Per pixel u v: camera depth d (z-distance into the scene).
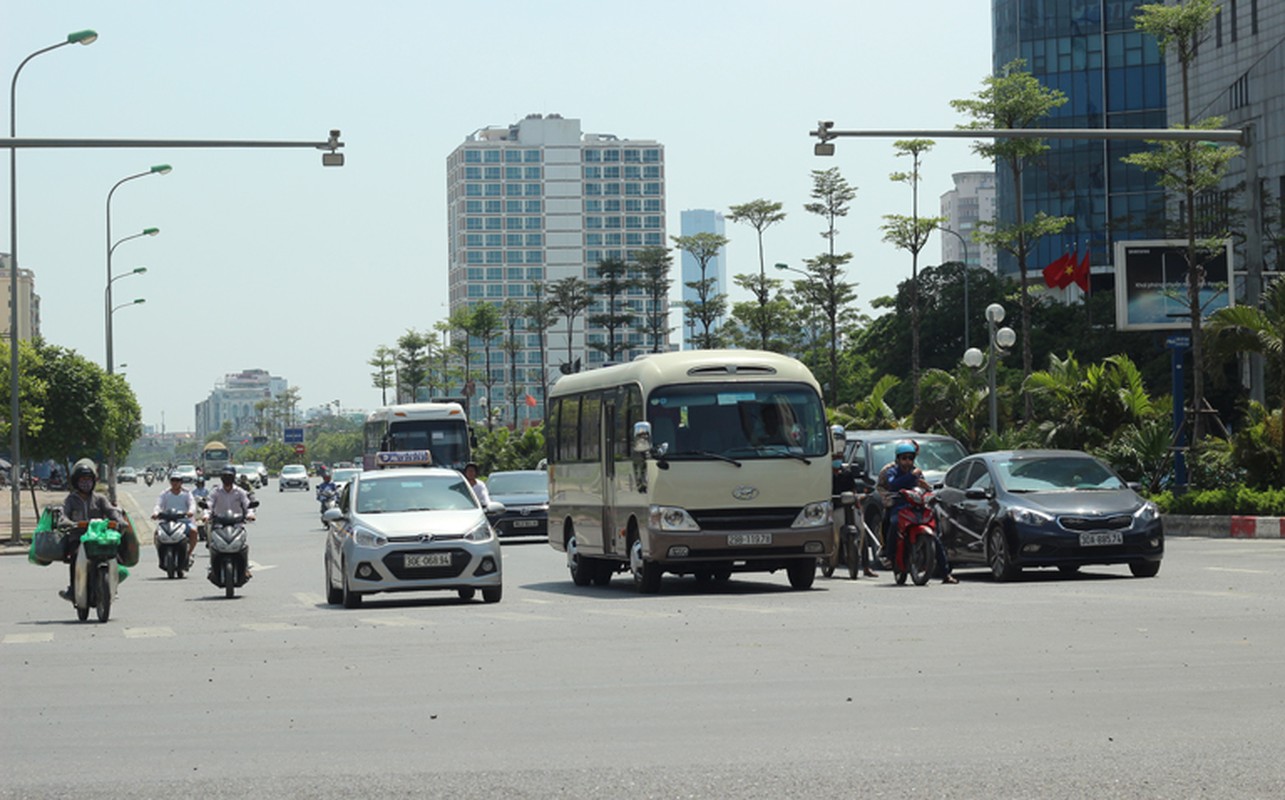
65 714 15.22
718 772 11.28
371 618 26.50
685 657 18.67
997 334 56.38
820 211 129.62
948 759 11.54
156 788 11.21
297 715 14.77
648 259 187.25
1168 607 23.23
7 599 35.22
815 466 30.72
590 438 34.44
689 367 30.88
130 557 28.05
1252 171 44.81
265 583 38.62
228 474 34.06
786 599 27.89
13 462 66.50
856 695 15.00
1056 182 158.75
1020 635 19.95
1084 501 30.75
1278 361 45.59
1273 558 34.06
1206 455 49.44
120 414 134.25
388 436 74.38
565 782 11.05
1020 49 161.25
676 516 30.11
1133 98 155.88
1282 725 12.74
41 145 40.50
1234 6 115.00
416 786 11.01
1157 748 11.80
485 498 49.12
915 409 73.12
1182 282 58.69
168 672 18.70
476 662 18.88
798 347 163.75
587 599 29.91
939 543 30.62
